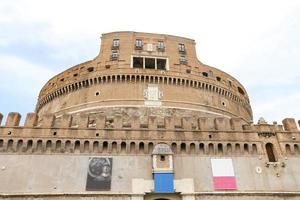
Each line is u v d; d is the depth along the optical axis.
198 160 33.16
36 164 31.25
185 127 35.69
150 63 56.97
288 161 34.34
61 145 32.53
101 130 33.75
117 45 56.56
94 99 49.81
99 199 29.77
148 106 48.12
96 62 54.34
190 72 54.31
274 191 31.95
